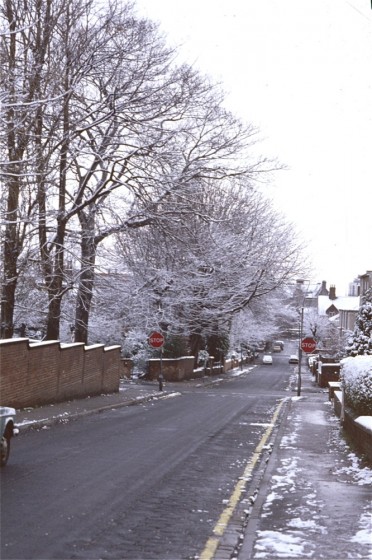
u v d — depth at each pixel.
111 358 33.84
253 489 10.95
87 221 31.47
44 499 9.57
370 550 7.31
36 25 24.05
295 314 83.38
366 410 15.09
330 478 11.87
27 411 21.72
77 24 27.19
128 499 9.86
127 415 23.61
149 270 36.22
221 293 44.88
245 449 15.85
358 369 16.42
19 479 10.95
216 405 29.97
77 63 26.55
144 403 30.12
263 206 47.34
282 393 45.94
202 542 7.72
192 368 58.62
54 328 29.59
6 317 25.95
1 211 23.94
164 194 29.72
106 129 29.00
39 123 24.86
